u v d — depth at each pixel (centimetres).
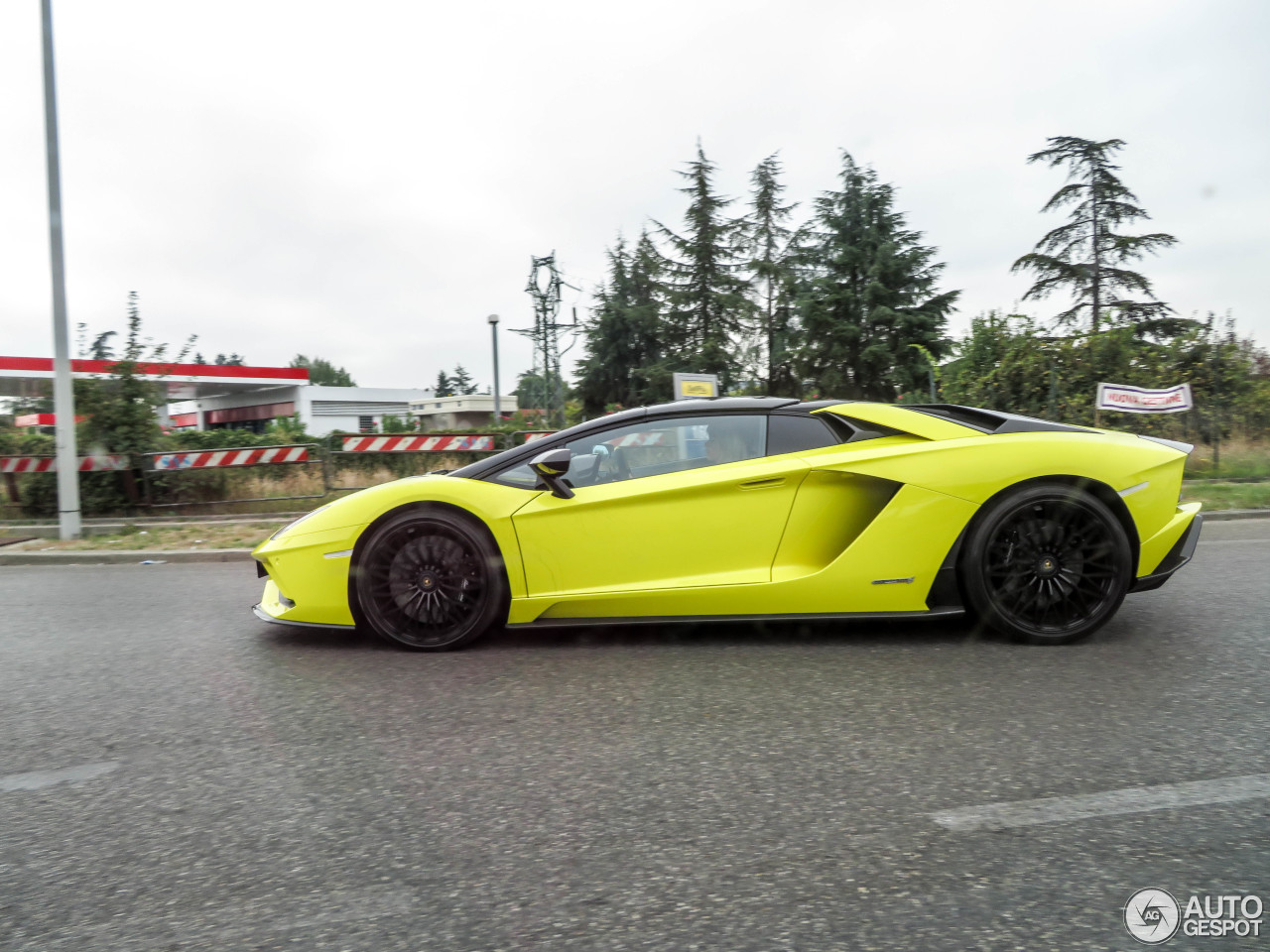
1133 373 1412
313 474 1331
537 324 3198
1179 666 347
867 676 344
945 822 216
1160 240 2777
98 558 823
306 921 179
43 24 970
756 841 209
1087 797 228
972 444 391
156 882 198
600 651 395
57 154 973
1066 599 382
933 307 3362
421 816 229
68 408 969
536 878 195
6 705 339
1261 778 236
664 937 170
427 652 402
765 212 3559
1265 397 1449
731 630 428
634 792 240
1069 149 2805
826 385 3238
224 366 4416
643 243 3706
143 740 294
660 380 3478
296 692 345
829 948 165
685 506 391
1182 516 397
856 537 386
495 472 410
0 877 202
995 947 164
